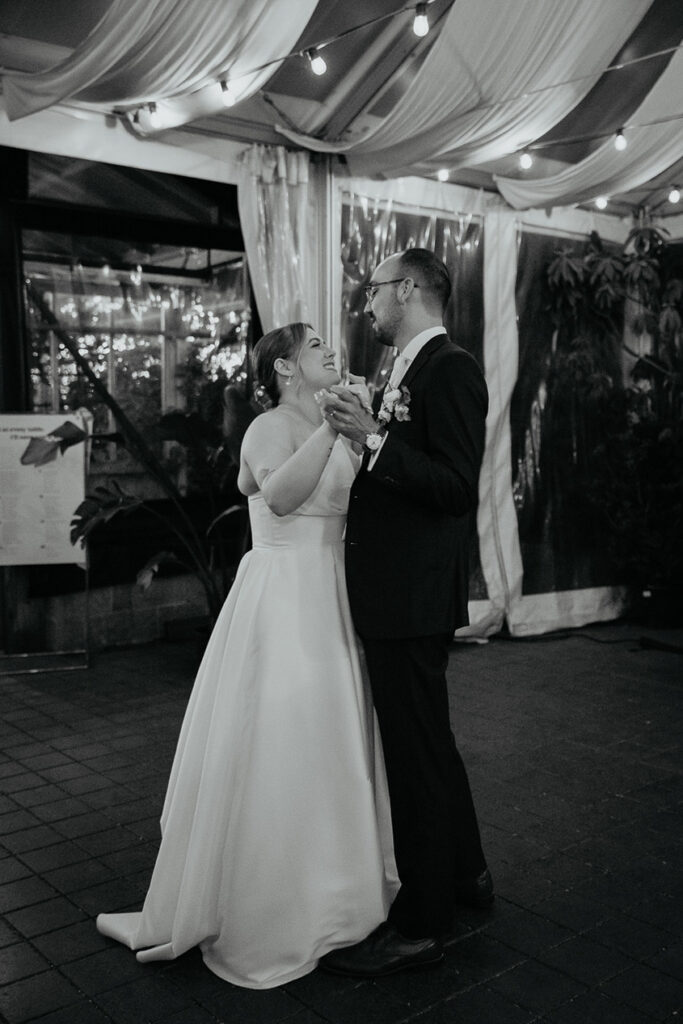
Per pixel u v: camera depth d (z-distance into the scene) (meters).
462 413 2.37
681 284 6.79
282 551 2.52
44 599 5.85
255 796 2.40
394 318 2.57
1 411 5.59
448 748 2.51
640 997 2.38
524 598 6.73
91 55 4.23
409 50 5.06
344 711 2.45
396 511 2.44
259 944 2.43
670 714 4.79
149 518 6.15
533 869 3.09
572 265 6.59
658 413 7.00
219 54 4.36
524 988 2.42
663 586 6.73
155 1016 2.31
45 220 5.59
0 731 4.52
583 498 6.97
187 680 5.39
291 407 2.59
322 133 5.70
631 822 3.46
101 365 5.95
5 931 2.73
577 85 5.12
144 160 5.52
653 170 5.93
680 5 5.14
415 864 2.47
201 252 6.11
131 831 3.40
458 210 6.36
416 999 2.37
